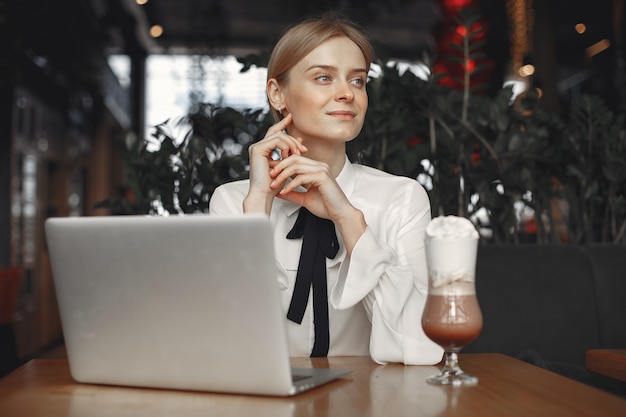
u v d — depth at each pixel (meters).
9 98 6.99
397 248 1.58
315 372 1.14
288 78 1.52
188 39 9.56
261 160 1.45
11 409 0.97
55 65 7.96
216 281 0.97
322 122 1.49
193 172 2.34
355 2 5.52
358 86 1.52
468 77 2.42
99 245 1.03
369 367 1.26
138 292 1.02
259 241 0.93
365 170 1.70
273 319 0.95
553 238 2.42
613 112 2.46
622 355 1.43
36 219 8.75
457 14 2.43
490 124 2.39
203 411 0.93
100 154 12.27
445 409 0.91
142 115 13.88
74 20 8.00
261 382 0.98
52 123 9.55
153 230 0.98
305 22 1.52
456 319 1.03
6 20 4.87
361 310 1.53
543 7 7.33
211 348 1.00
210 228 0.95
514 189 2.38
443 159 2.35
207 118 2.47
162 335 1.03
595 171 2.39
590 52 13.49
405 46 13.66
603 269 2.11
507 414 0.88
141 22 12.98
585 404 0.93
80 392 1.07
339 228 1.38
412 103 2.40
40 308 6.24
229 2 12.84
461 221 1.04
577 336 2.06
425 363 1.27
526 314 2.05
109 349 1.07
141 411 0.94
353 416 0.88
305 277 1.47
